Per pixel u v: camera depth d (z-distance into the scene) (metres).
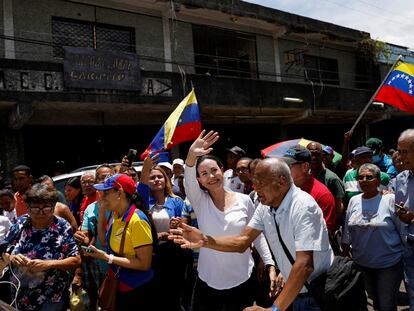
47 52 10.65
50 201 3.19
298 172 3.60
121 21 11.95
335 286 2.57
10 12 10.09
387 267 3.82
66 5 11.02
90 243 4.00
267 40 15.43
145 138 12.80
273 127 16.16
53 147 11.16
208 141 3.36
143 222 3.21
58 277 3.20
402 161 3.72
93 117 11.73
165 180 4.31
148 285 3.26
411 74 6.98
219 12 13.22
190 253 3.83
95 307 3.70
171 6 12.11
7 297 3.37
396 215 3.74
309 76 16.81
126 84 10.54
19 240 3.27
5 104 9.21
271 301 3.55
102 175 4.33
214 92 12.38
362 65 18.22
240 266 3.27
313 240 2.48
